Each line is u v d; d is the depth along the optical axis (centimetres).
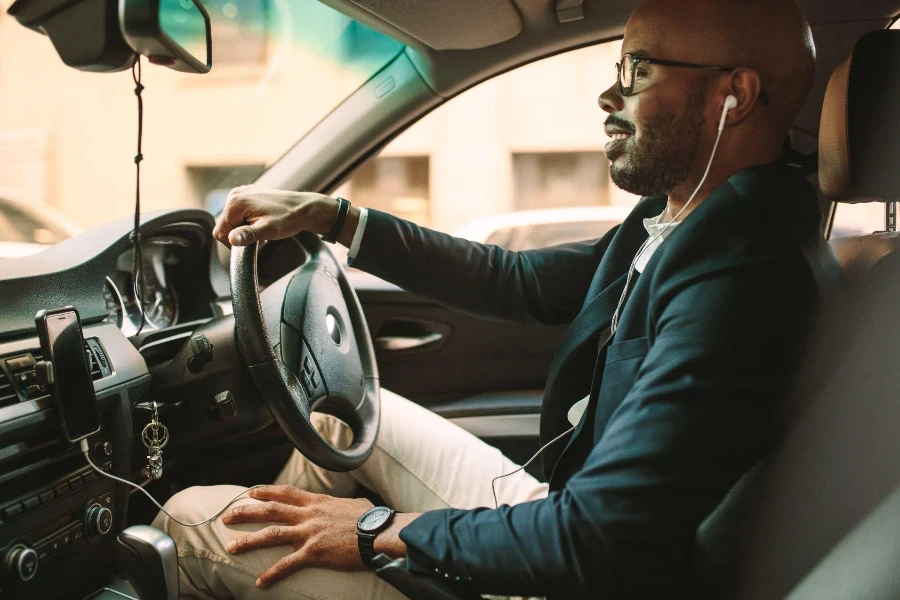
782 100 101
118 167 353
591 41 172
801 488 92
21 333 117
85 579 121
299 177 192
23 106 342
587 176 370
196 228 170
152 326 166
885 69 108
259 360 118
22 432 104
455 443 147
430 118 192
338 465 128
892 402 88
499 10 154
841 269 104
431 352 219
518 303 146
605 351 104
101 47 102
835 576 84
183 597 121
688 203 104
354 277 223
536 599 115
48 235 215
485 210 361
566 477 106
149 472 124
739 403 83
